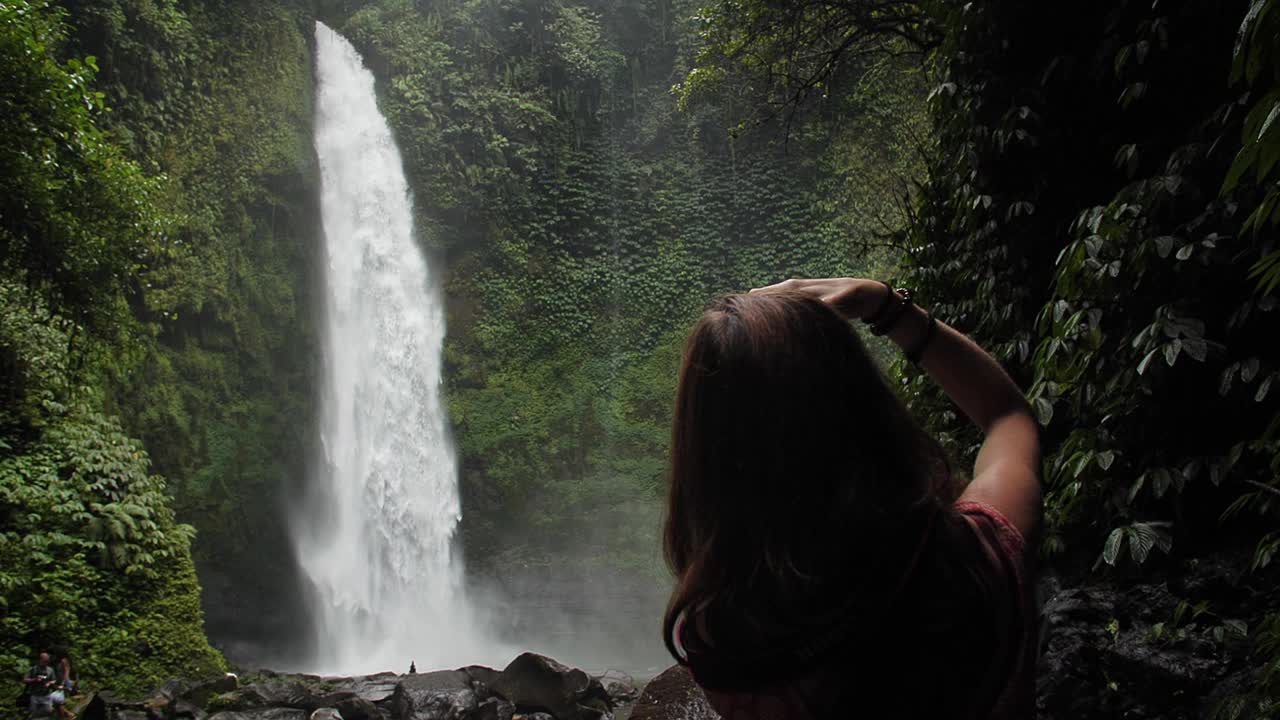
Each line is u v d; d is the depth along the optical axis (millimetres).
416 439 24797
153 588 12898
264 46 22281
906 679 697
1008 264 4793
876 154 23891
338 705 10602
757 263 26922
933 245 5582
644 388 26844
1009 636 754
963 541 769
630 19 28719
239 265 21266
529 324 27000
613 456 26219
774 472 708
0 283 12383
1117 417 3539
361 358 23703
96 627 12117
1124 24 4195
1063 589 3623
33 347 13461
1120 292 3459
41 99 9477
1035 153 4723
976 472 941
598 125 28500
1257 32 1875
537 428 26156
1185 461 3273
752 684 704
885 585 700
